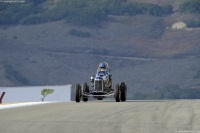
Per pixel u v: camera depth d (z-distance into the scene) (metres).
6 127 39.25
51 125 40.56
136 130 37.06
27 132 36.28
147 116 47.62
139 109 56.25
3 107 69.19
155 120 43.88
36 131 36.81
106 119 45.03
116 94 77.38
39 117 47.53
